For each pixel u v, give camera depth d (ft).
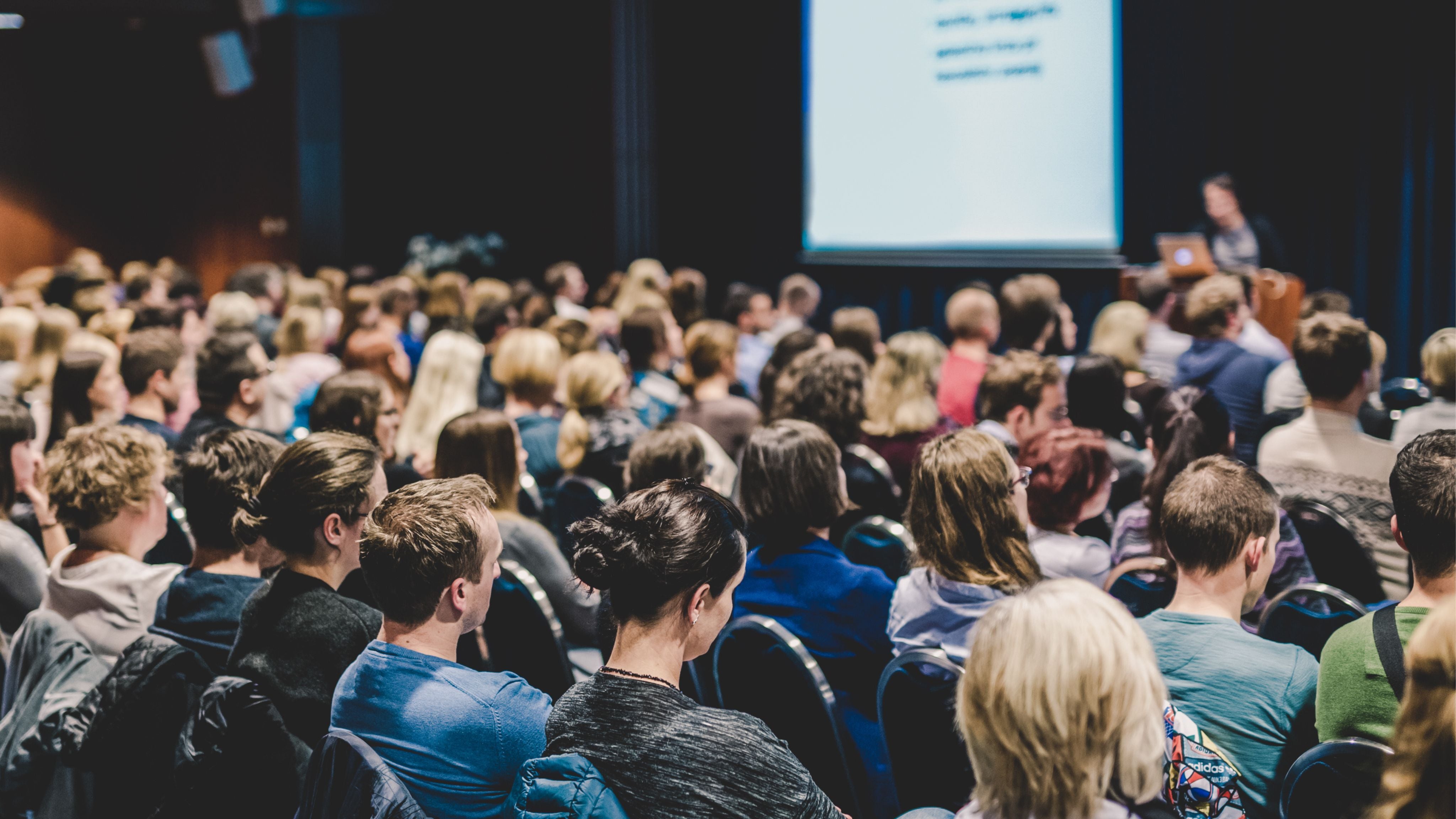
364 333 16.51
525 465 14.52
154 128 52.19
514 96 46.39
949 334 33.45
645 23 41.01
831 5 34.76
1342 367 11.05
